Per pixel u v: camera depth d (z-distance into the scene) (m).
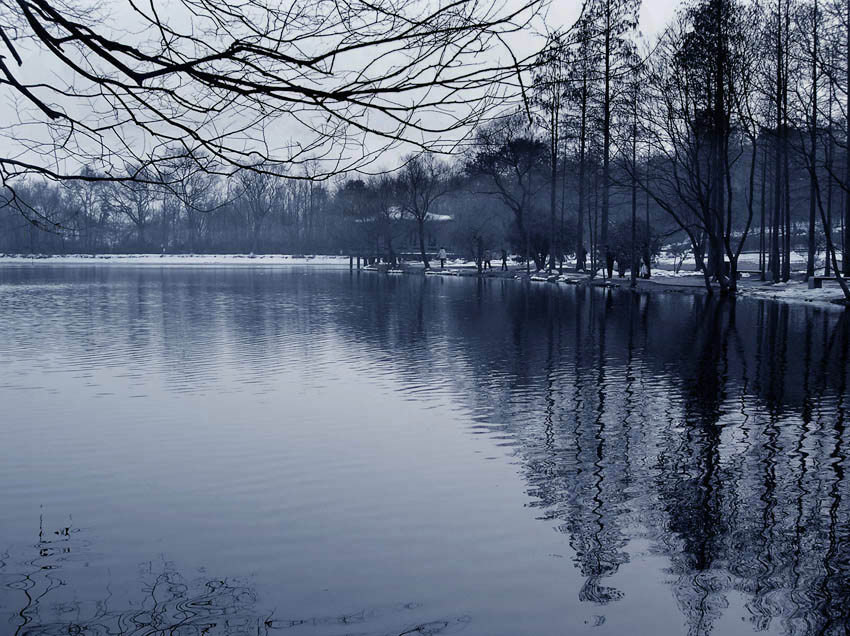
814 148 31.23
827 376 16.53
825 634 5.95
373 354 20.09
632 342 22.14
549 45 4.30
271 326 26.55
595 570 7.01
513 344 22.02
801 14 33.56
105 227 112.12
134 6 4.46
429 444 11.20
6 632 5.95
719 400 14.17
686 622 6.11
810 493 9.08
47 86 4.66
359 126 4.48
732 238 80.56
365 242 96.44
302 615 6.22
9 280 56.38
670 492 9.12
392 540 7.68
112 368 17.81
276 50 4.32
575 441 11.35
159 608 6.33
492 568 7.09
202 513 8.45
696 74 37.16
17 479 9.65
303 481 9.55
